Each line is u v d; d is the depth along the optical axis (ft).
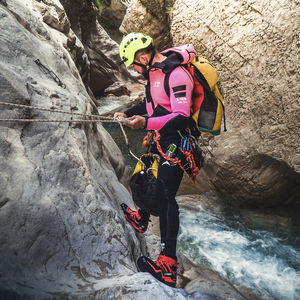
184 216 12.67
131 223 8.39
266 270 9.77
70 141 7.66
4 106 6.55
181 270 8.50
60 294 5.09
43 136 7.07
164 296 5.63
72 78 10.54
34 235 5.73
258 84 11.98
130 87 36.81
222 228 12.01
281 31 11.03
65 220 6.31
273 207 13.51
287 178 12.29
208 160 13.78
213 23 13.53
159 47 18.81
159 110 6.89
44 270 5.60
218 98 7.24
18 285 4.99
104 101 31.94
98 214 6.95
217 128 7.25
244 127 12.71
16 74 7.44
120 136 20.74
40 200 6.10
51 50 10.47
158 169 6.93
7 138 6.34
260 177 12.56
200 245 10.90
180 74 6.59
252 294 8.71
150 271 6.54
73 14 29.76
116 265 6.53
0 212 5.50
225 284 7.85
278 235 11.69
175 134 6.88
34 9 14.39
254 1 11.91
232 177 13.06
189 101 6.61
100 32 35.14
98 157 9.69
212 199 14.16
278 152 11.55
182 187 15.11
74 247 6.23
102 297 5.24
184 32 15.15
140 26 18.08
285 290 8.93
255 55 12.03
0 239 5.31
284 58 11.05
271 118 11.67
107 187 8.65
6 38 8.18
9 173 5.98
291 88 10.91
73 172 7.13
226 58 13.12
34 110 7.25
